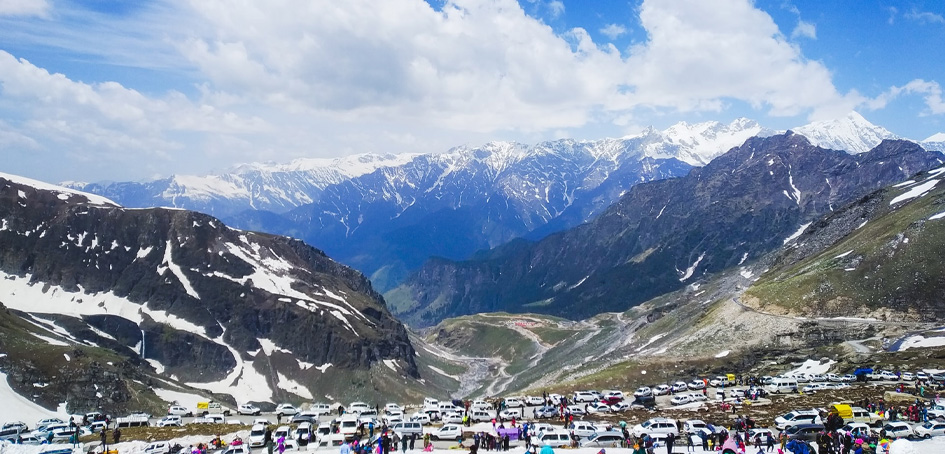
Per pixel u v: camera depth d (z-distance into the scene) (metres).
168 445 115.88
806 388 151.75
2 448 107.81
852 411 110.88
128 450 116.19
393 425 116.50
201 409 175.00
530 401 160.12
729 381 180.38
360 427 117.25
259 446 114.94
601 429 106.50
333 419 144.38
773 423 112.88
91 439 129.38
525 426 104.88
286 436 120.38
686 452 90.69
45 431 136.62
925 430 96.75
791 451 84.88
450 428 111.94
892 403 124.88
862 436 89.38
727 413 127.12
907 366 172.75
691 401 148.75
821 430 100.19
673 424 106.44
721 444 89.75
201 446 109.31
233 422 155.88
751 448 92.19
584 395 158.88
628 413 136.12
